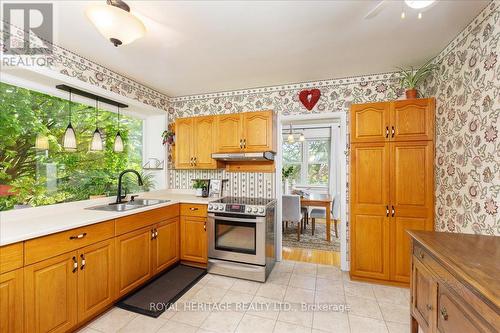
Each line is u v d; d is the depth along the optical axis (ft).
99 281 6.29
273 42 6.84
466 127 6.09
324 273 9.27
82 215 6.59
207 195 10.89
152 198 10.34
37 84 7.01
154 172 11.83
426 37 6.59
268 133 9.78
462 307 3.27
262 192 10.77
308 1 5.13
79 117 8.52
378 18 5.74
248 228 8.75
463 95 6.22
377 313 6.68
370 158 8.32
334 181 18.62
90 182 8.87
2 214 5.93
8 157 6.56
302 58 7.86
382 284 8.29
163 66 8.39
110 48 7.06
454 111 6.65
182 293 7.68
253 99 10.85
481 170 5.51
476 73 5.70
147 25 5.96
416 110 7.87
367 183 8.36
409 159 7.93
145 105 10.28
